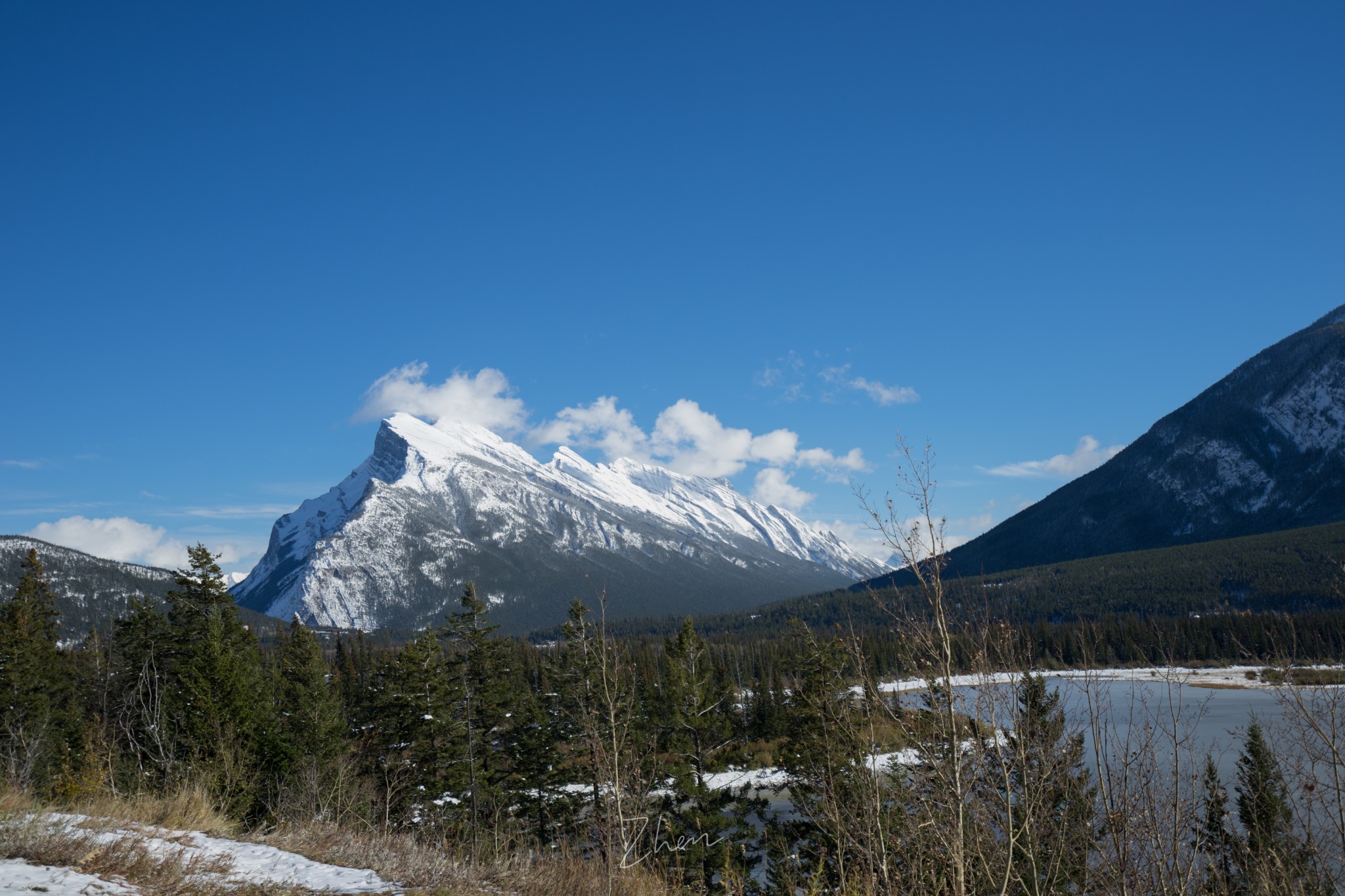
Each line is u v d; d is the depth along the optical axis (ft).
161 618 131.85
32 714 100.63
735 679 193.16
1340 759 25.88
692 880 66.64
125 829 32.96
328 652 308.81
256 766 75.20
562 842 42.47
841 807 30.17
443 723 110.42
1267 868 26.55
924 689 23.80
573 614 99.55
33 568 156.35
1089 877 24.95
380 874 32.17
